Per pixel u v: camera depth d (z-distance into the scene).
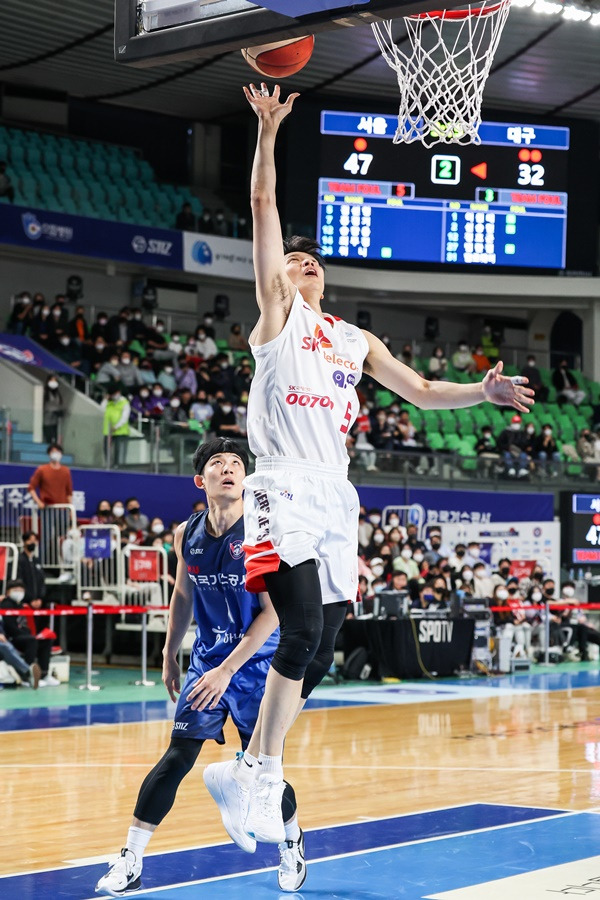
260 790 3.60
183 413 19.19
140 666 15.29
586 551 19.91
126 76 23.22
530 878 4.54
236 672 4.30
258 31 3.84
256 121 25.56
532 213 22.89
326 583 3.82
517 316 28.19
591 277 23.36
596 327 24.84
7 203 20.22
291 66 3.98
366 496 18.48
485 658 15.08
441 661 14.48
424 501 19.05
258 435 3.74
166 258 21.95
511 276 23.45
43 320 19.89
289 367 3.71
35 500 14.45
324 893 4.31
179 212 24.05
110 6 19.20
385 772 7.48
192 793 6.66
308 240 4.01
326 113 22.22
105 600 13.91
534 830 5.58
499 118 22.75
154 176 25.08
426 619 14.36
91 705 11.10
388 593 14.23
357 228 22.30
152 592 13.87
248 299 25.53
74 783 6.91
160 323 22.61
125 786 6.80
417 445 20.84
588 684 13.99
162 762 4.23
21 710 10.67
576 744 8.89
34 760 7.81
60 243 20.75
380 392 22.81
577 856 4.98
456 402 4.03
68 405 16.64
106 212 22.64
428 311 27.19
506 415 23.45
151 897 4.23
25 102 24.28
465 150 22.66
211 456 4.33
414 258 22.52
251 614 4.26
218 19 3.95
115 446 16.91
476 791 6.77
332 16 3.70
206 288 24.84
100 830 5.53
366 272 22.95
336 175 22.22
